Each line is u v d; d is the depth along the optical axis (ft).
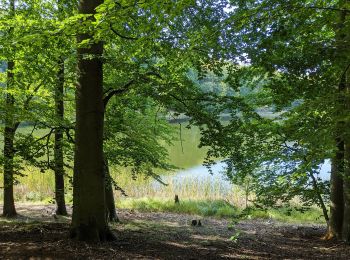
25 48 24.94
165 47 24.80
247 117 28.17
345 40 16.29
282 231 39.32
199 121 27.09
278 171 30.55
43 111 29.99
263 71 20.86
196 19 25.00
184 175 75.15
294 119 17.69
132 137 35.68
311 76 17.56
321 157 15.84
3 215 41.88
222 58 23.63
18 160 31.40
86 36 23.54
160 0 14.14
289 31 16.48
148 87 25.93
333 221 33.32
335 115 16.31
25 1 31.76
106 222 25.14
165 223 42.01
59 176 43.04
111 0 14.23
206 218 48.16
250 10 15.78
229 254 25.31
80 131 24.39
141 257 21.68
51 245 22.50
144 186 64.28
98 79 24.56
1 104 28.17
